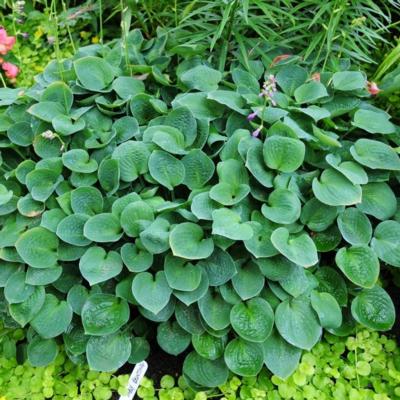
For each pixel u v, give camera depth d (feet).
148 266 3.03
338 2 3.96
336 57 4.24
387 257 3.21
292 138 3.22
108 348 3.05
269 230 3.16
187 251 2.91
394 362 3.25
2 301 3.33
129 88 3.86
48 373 3.22
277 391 3.10
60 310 3.11
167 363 3.42
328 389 3.14
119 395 3.21
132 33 4.41
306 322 3.07
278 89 4.01
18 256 3.22
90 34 5.27
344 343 3.32
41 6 5.75
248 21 3.95
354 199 3.10
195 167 3.35
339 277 3.26
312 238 3.32
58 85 3.72
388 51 4.57
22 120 3.81
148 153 3.37
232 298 3.08
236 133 3.41
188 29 4.59
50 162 3.44
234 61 4.26
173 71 4.40
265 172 3.29
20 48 5.19
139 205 3.14
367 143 3.43
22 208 3.30
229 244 3.04
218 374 3.07
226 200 3.14
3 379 3.24
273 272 3.05
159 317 3.07
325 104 3.84
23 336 3.44
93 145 3.54
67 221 3.18
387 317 3.15
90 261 3.04
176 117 3.52
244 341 3.05
